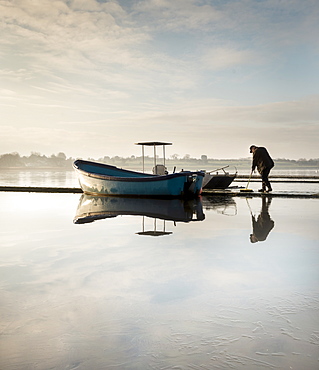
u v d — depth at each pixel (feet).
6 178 129.18
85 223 26.05
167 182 47.83
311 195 50.39
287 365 6.84
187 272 13.17
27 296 10.73
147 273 13.08
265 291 11.00
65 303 10.14
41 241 19.24
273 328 8.40
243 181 103.50
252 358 7.10
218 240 19.44
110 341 7.87
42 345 7.72
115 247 17.66
